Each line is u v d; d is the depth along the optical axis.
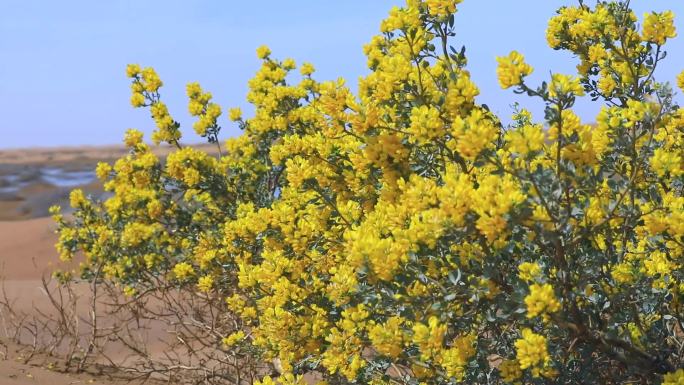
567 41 5.20
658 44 4.45
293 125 7.00
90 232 8.73
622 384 3.94
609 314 3.92
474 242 3.64
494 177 3.20
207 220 7.96
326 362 4.09
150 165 8.01
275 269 4.64
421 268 3.55
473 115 3.25
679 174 3.67
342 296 3.96
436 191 3.43
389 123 4.09
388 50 5.30
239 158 8.22
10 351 8.43
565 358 3.57
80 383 7.57
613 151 3.91
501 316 3.58
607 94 4.98
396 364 4.27
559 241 3.36
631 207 3.58
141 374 8.10
